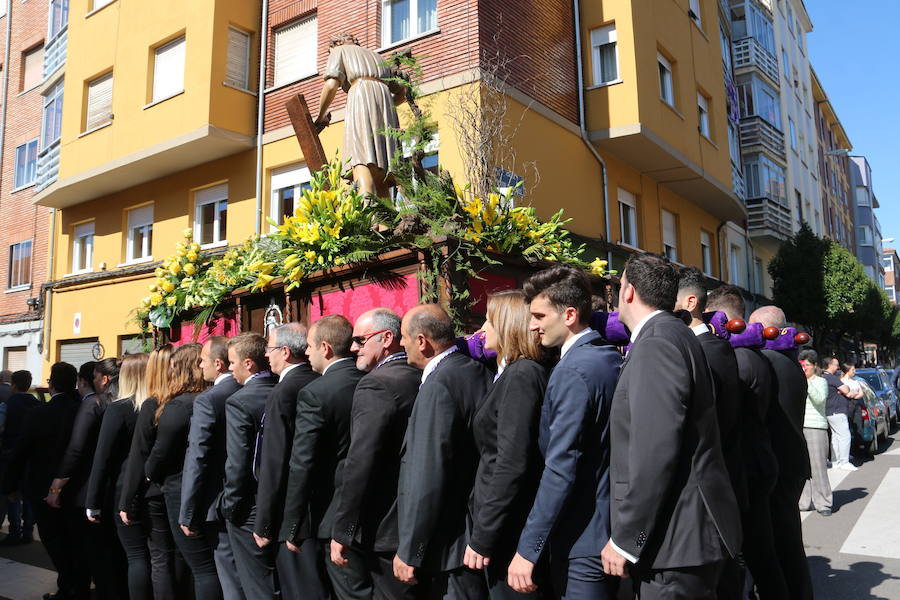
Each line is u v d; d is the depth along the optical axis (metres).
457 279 4.23
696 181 14.98
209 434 3.98
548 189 11.06
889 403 15.91
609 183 13.09
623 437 2.36
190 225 13.23
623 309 2.67
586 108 12.55
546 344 2.75
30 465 5.56
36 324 15.95
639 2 12.69
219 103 12.00
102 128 13.66
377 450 3.06
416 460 2.85
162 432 4.13
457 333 4.06
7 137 18.34
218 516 3.97
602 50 12.85
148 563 4.48
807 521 7.11
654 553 2.26
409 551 2.81
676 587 2.24
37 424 5.51
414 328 3.14
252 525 3.77
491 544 2.62
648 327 2.48
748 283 20.75
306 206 5.08
